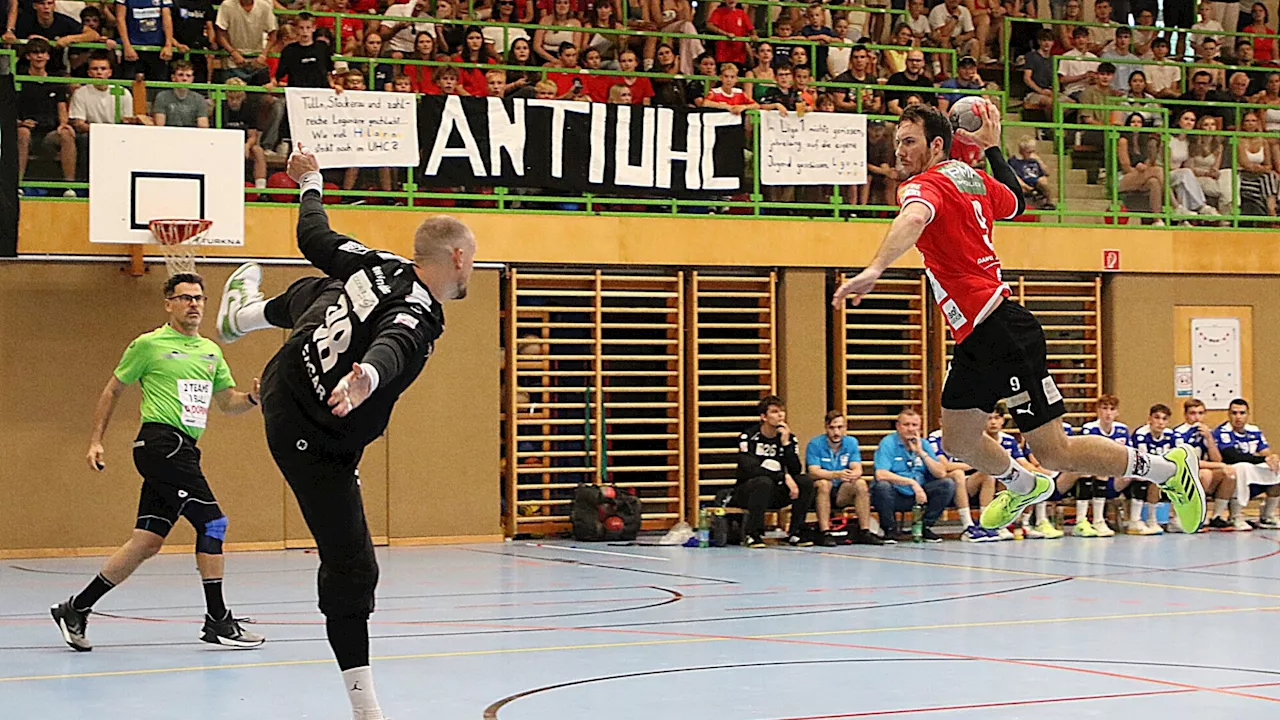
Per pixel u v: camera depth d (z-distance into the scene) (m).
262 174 14.86
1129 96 19.66
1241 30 22.20
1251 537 15.84
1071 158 17.58
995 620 9.35
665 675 7.28
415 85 16.20
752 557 13.82
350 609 5.31
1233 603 10.23
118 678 7.31
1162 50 20.69
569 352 16.58
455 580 11.93
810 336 16.67
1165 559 13.44
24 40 15.12
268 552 14.79
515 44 16.67
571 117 15.76
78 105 14.34
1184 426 16.78
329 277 5.36
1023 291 17.23
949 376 6.07
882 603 10.26
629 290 16.45
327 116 15.00
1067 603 10.23
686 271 16.52
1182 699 6.61
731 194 16.30
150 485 8.26
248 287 5.56
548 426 16.34
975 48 20.14
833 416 15.28
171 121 14.47
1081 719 6.15
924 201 5.77
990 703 6.50
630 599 10.58
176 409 8.37
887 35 20.39
